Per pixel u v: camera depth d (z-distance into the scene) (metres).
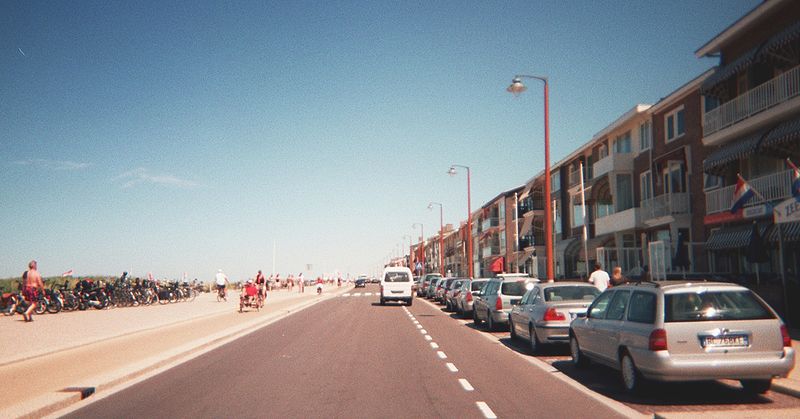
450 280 36.59
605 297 10.58
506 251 64.69
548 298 13.59
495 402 8.35
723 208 22.73
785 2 19.48
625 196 32.94
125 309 31.06
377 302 41.41
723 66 23.08
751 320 8.10
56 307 27.02
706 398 8.41
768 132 19.66
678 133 27.77
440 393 9.06
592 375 10.71
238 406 8.25
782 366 7.94
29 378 10.27
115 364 11.90
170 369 11.93
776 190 19.78
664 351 8.00
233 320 23.80
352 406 8.16
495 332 19.28
